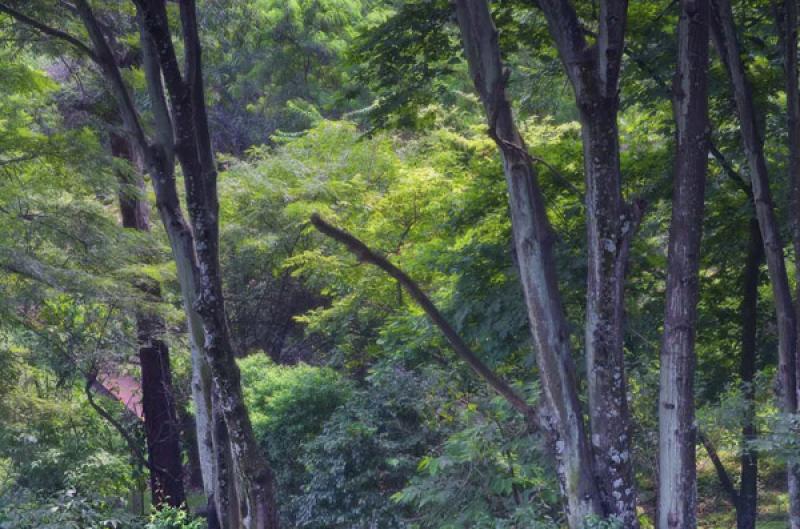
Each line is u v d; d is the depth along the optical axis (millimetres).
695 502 7723
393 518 13031
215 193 7684
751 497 11750
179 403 18000
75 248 13695
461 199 13797
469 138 21578
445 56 10945
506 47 11477
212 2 14664
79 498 8422
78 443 15406
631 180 12680
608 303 7820
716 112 12906
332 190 18734
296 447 14477
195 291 8617
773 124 12945
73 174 13484
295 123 28281
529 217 8094
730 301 14086
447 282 15477
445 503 10484
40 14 12312
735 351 13555
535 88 13594
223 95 29547
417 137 23734
